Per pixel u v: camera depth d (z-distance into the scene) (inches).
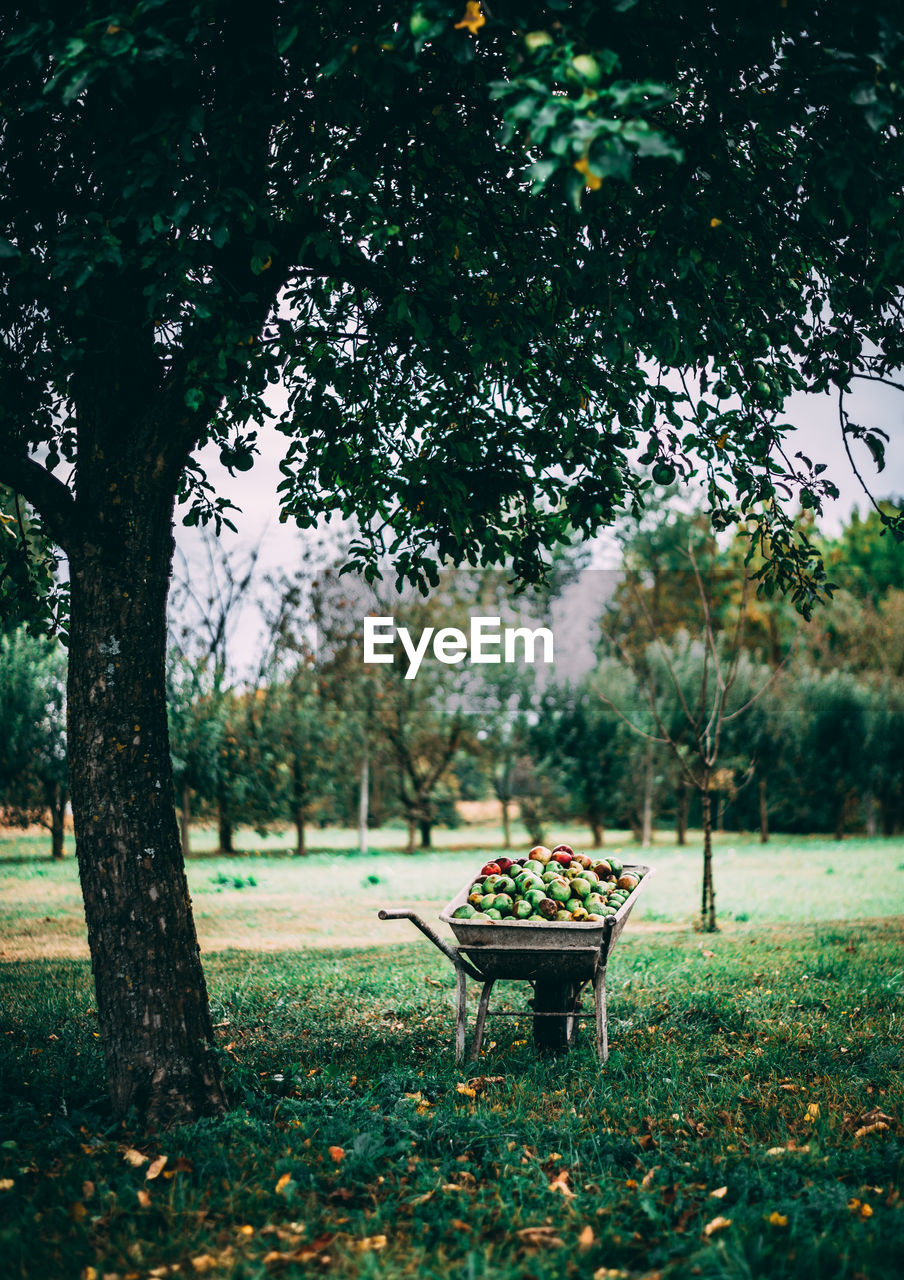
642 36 179.9
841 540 1736.0
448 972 401.1
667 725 1209.4
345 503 291.9
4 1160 169.5
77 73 154.7
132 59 152.5
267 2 176.7
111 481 202.5
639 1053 258.8
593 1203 158.9
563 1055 259.0
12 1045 263.7
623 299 198.1
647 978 372.5
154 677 202.1
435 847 1429.6
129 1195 157.9
